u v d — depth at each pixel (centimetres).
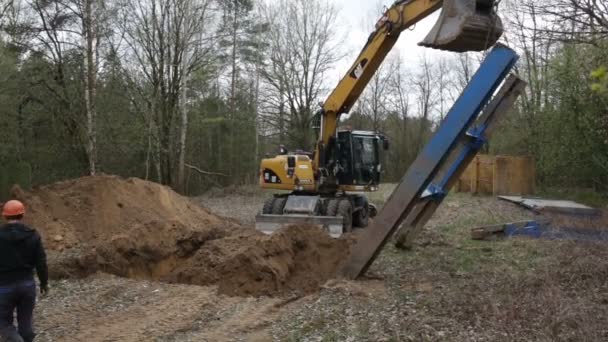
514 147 2898
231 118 3922
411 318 711
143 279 1042
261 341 673
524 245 1252
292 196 1587
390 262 1122
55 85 2731
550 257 1090
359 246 956
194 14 3011
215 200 2909
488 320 680
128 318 780
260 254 981
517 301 731
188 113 3475
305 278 997
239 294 912
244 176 3950
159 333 716
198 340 684
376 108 4853
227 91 4031
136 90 3000
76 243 1179
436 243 1323
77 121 2708
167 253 1131
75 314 798
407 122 4897
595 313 676
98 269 1034
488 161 2578
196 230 1234
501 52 886
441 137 902
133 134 2964
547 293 736
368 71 1500
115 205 1305
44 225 1205
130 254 1090
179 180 3084
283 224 1444
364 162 1686
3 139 2573
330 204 1538
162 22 2972
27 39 2616
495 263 1089
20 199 1245
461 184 2753
